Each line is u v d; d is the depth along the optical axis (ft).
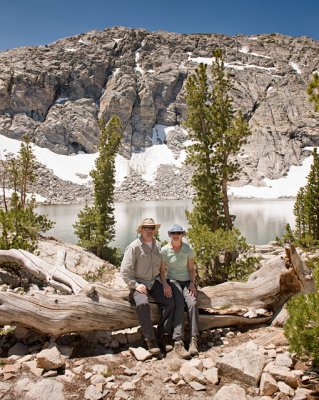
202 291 23.56
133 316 21.39
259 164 492.95
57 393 15.42
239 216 231.30
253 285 24.36
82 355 19.25
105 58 577.84
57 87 538.06
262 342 19.95
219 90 71.05
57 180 433.48
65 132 508.53
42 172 436.35
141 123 556.51
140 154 536.01
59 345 19.80
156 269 21.35
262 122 534.37
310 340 15.38
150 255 21.07
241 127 67.26
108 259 105.50
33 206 63.98
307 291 23.34
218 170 71.20
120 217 222.69
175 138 555.69
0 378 16.65
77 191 420.36
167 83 574.56
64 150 501.97
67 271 30.99
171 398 15.14
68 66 552.00
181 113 578.25
